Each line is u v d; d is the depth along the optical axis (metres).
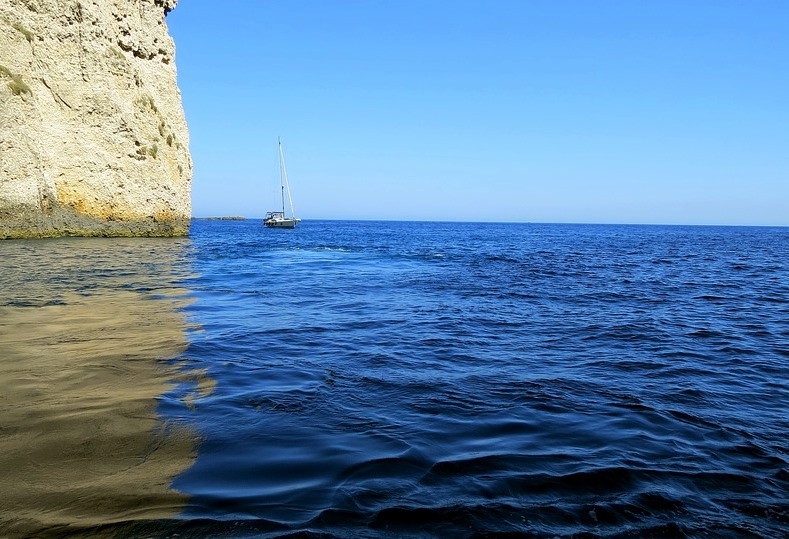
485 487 3.39
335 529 2.84
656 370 6.63
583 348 7.80
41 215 29.69
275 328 8.54
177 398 4.89
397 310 10.81
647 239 68.00
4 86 27.30
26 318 8.47
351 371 6.10
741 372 6.67
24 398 4.75
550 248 41.25
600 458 3.90
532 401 5.20
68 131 31.36
